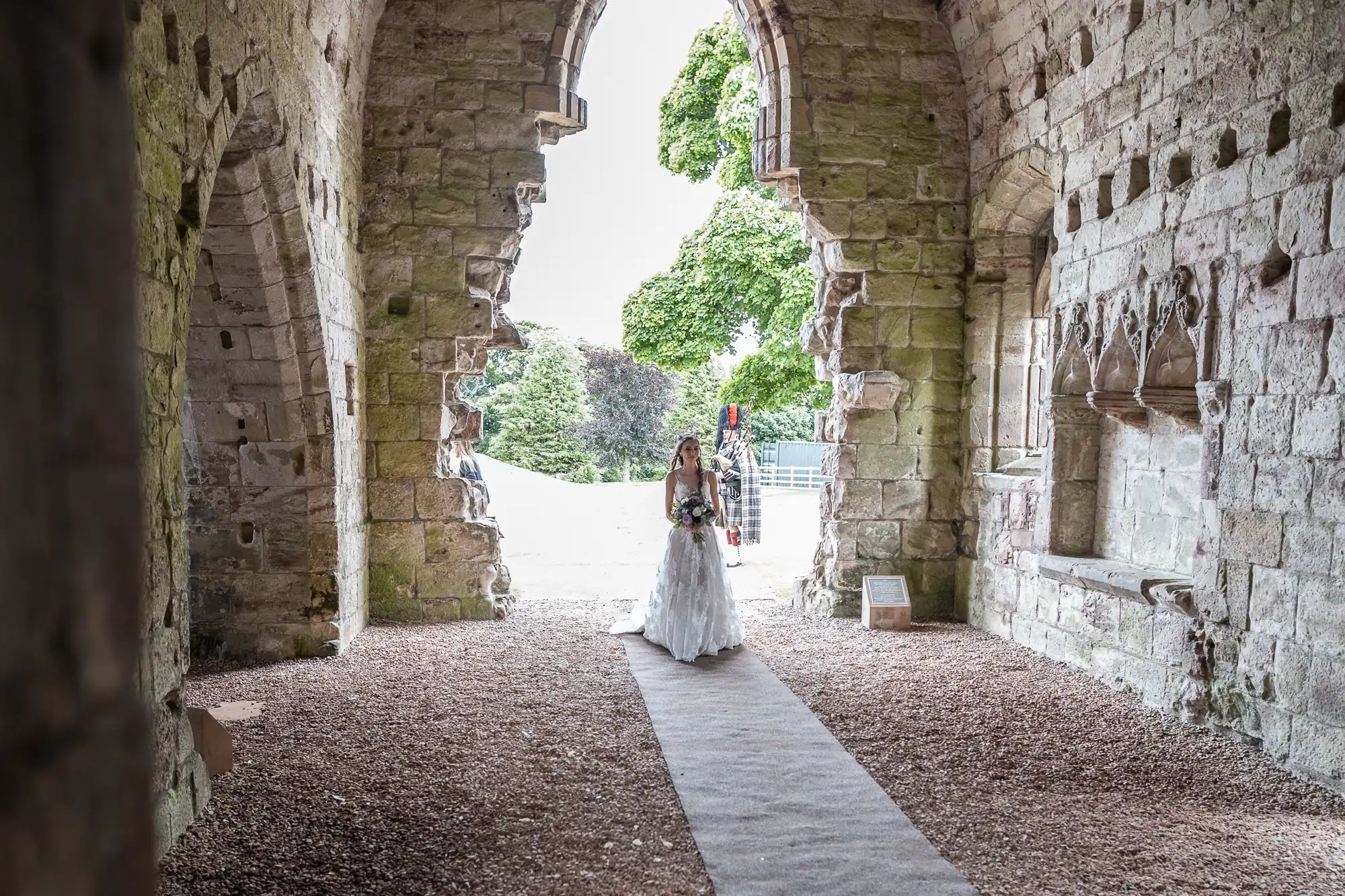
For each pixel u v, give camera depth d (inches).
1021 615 305.4
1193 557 220.7
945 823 159.3
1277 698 190.4
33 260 20.4
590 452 1157.7
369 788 172.9
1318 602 179.6
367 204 335.0
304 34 247.0
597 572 467.2
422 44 336.8
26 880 19.7
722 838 151.9
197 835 150.8
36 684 20.4
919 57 348.5
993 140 330.3
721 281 538.3
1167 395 232.4
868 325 349.4
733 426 523.2
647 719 218.7
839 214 346.0
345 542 293.0
